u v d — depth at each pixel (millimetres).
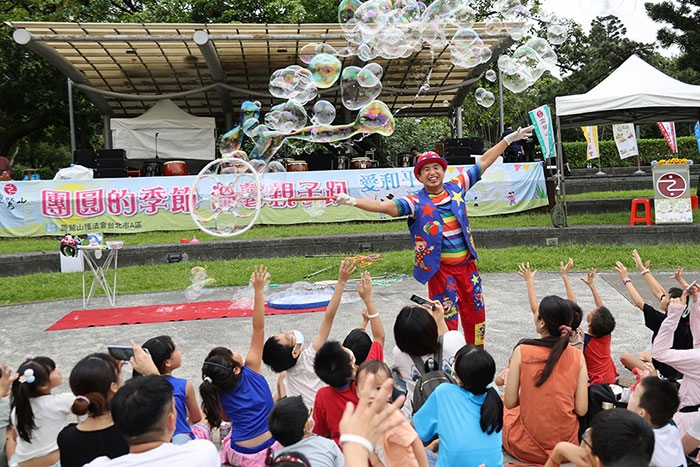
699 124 12203
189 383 3268
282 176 11352
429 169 4094
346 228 10992
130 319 6555
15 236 10867
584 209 12438
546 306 3170
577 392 3043
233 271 8703
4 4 16312
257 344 3469
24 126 18281
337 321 6168
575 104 9828
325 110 5969
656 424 2480
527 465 3094
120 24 11258
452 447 2551
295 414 2402
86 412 2605
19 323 6676
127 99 15266
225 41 12109
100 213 10953
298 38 11680
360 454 1421
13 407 3037
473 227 10477
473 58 6512
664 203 9648
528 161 12992
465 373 2590
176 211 11062
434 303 3529
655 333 4098
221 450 3336
